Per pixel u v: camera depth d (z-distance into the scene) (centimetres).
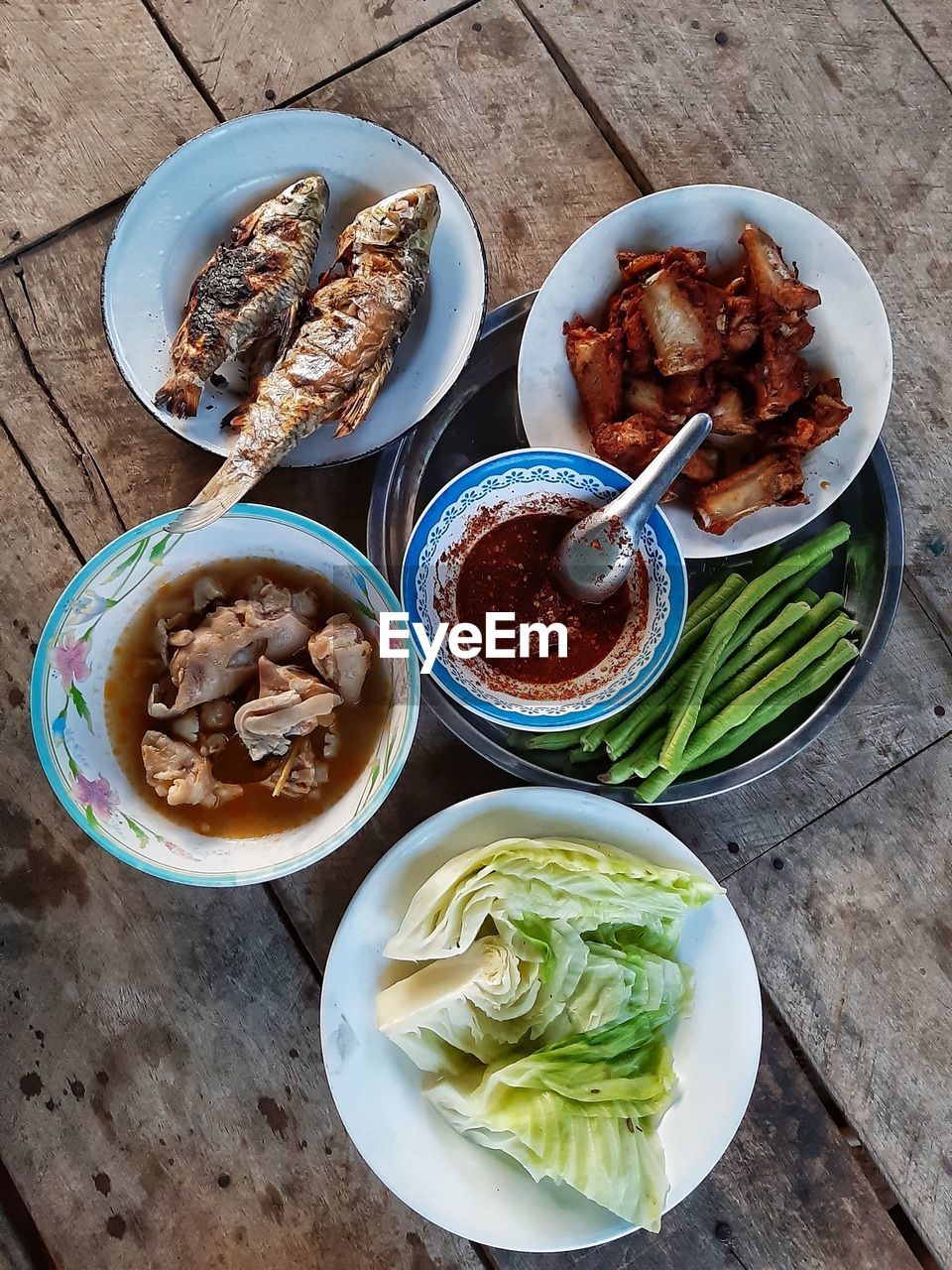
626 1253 60
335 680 54
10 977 59
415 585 53
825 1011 62
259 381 54
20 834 59
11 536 59
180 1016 59
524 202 61
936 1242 62
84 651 52
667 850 56
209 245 56
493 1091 54
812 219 55
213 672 53
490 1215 55
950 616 62
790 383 54
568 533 54
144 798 54
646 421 55
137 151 59
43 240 59
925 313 62
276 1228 59
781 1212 61
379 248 53
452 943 53
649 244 56
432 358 56
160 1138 59
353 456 56
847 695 57
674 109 62
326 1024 55
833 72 62
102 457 59
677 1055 57
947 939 62
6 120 59
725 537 57
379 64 60
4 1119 59
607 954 56
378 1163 55
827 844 62
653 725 56
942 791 62
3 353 59
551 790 55
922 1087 62
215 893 60
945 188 62
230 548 54
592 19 61
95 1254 59
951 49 62
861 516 59
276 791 54
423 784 60
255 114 53
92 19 59
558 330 56
